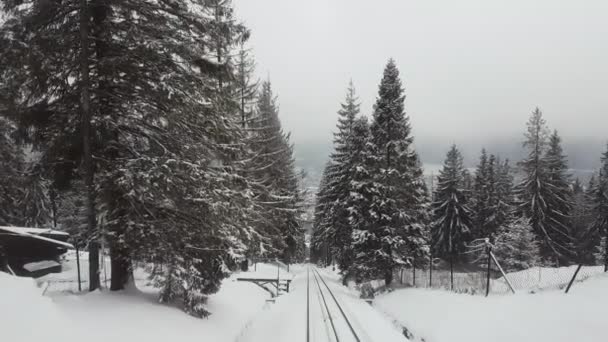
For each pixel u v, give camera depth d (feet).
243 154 39.22
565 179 106.83
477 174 139.03
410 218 71.72
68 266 86.58
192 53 29.32
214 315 35.60
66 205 112.98
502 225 117.29
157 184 27.09
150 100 29.78
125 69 29.45
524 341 26.94
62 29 28.09
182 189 29.27
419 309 45.21
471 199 137.69
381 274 70.64
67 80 28.73
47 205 77.87
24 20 25.40
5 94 25.76
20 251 74.23
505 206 122.62
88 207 28.60
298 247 126.31
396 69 73.26
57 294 27.68
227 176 34.27
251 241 41.68
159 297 31.30
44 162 30.09
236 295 48.80
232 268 36.58
